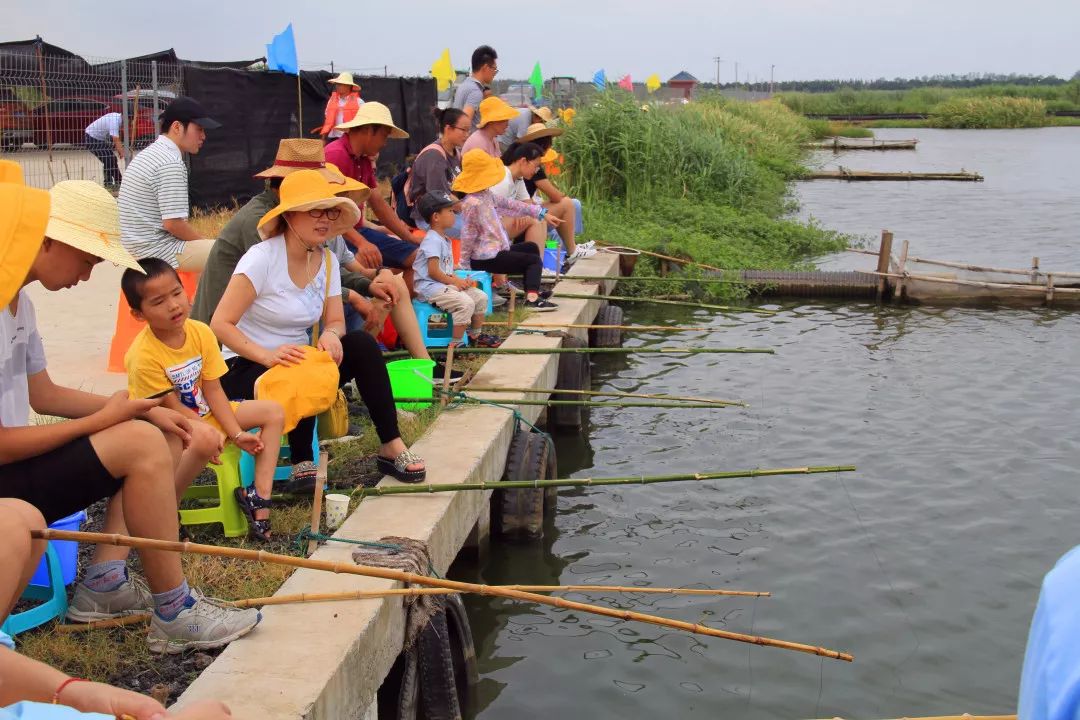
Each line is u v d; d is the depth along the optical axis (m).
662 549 6.92
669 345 12.32
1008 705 5.22
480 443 6.26
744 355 11.84
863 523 7.31
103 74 14.02
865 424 9.37
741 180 22.41
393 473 5.55
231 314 5.16
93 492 3.65
